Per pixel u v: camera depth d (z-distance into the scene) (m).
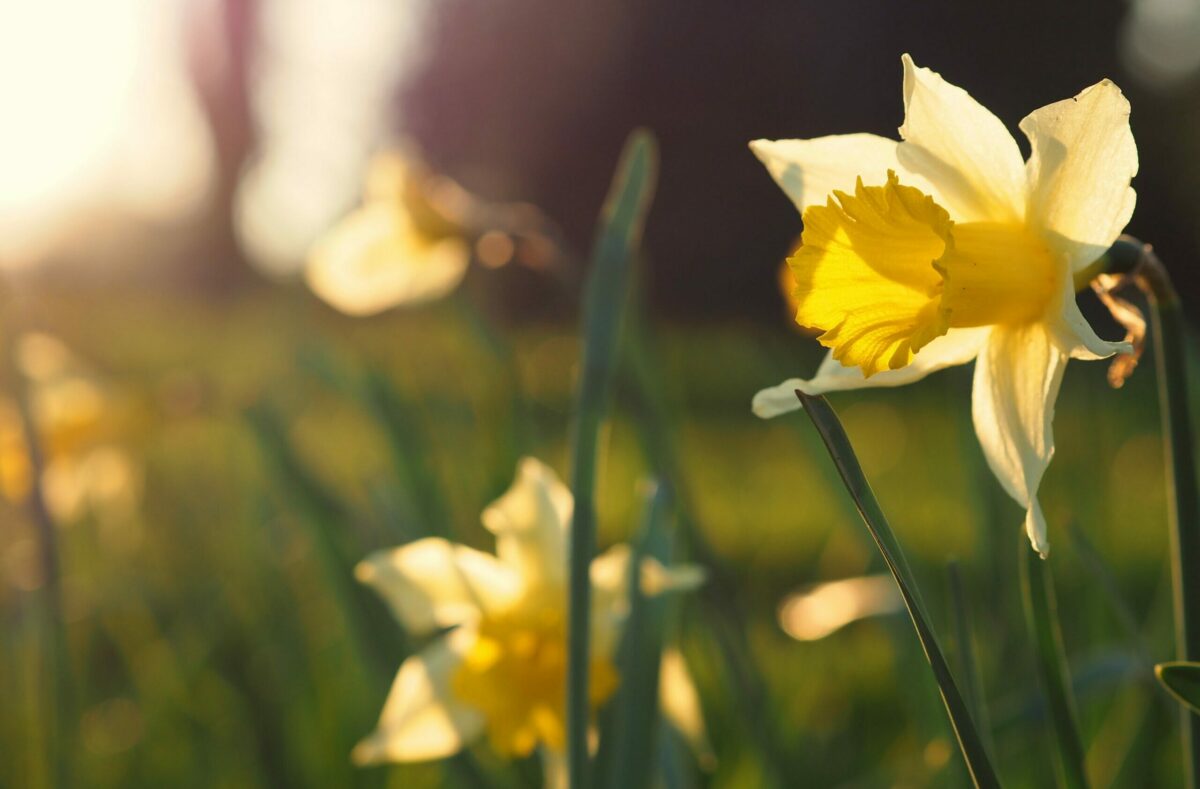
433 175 0.88
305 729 0.73
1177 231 4.44
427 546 0.58
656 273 5.26
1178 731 0.62
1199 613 0.43
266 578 0.78
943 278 0.42
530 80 5.54
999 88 4.82
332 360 0.72
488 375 0.77
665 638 0.50
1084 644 0.72
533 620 0.57
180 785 0.76
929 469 1.31
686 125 5.29
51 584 0.58
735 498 1.53
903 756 0.76
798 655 0.90
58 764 0.58
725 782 0.68
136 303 3.30
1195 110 4.36
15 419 0.60
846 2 5.00
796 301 0.44
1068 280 0.42
